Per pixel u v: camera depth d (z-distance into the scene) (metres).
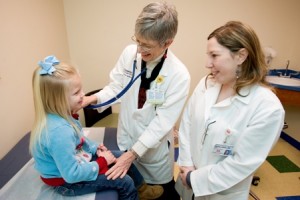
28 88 1.61
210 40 0.92
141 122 1.36
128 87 1.32
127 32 2.49
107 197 1.06
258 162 0.89
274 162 2.47
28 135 1.54
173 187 1.64
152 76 1.26
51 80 0.92
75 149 1.03
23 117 1.56
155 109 1.30
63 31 2.32
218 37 0.89
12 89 1.41
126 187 1.14
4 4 1.30
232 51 0.86
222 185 0.97
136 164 1.52
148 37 1.04
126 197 1.17
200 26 2.54
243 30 0.85
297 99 2.30
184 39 2.58
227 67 0.90
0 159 1.30
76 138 1.04
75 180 0.96
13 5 1.39
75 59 2.57
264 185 2.12
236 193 1.04
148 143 1.22
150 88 1.27
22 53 1.51
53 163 0.99
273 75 2.75
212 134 1.00
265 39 2.68
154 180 1.56
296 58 2.77
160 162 1.47
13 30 1.40
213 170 0.99
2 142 1.32
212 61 0.92
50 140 0.91
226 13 2.51
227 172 0.95
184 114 1.28
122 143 1.50
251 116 0.91
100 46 2.54
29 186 1.08
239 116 0.94
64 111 0.97
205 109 1.04
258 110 0.89
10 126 1.40
